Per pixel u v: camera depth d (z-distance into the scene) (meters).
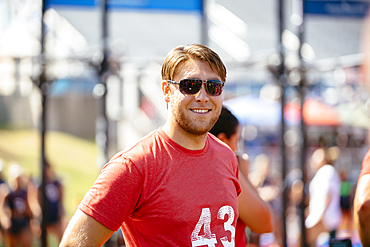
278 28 5.68
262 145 10.84
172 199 1.63
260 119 10.42
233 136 2.53
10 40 7.49
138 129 13.13
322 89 10.66
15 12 6.59
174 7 5.43
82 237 1.54
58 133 15.53
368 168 2.08
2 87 15.27
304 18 5.66
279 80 5.68
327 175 5.40
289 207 6.98
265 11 14.26
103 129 5.33
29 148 13.81
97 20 11.70
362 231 2.00
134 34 12.27
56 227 7.09
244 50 11.99
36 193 6.95
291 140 10.16
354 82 8.18
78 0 5.25
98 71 5.34
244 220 2.29
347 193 6.63
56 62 5.26
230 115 2.54
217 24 13.30
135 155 1.65
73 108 15.86
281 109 5.70
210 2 13.91
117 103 14.40
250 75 10.54
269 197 7.00
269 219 2.33
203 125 1.71
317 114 10.18
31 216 6.87
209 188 1.71
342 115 10.28
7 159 12.55
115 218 1.57
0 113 15.68
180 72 1.73
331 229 5.28
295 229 6.57
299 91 5.82
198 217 1.65
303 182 5.66
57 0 5.22
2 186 6.85
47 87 5.30
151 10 5.40
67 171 12.13
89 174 12.29
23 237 6.74
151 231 1.64
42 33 5.24
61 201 7.23
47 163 7.11
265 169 7.73
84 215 1.57
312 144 10.16
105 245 4.74
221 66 1.78
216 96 1.75
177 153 1.71
